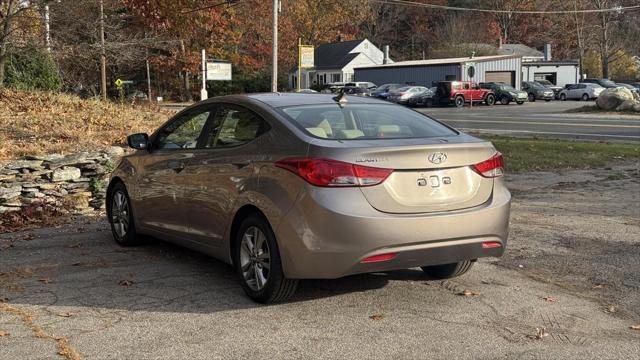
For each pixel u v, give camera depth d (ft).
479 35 260.01
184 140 20.58
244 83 197.36
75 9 63.05
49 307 16.74
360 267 15.29
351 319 15.81
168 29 99.14
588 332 15.06
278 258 16.06
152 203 21.39
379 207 15.37
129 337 14.70
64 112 46.75
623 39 250.16
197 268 20.51
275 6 105.60
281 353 13.80
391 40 299.17
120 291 18.10
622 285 18.61
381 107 19.31
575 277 19.40
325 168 15.21
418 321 15.67
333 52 241.96
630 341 14.53
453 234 15.94
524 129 81.92
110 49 67.56
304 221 15.37
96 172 31.27
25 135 37.01
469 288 18.30
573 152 51.16
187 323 15.57
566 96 181.06
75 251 22.76
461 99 150.61
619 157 48.75
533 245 23.22
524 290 18.13
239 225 17.60
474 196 16.43
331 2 248.11
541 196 33.42
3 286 18.52
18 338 14.61
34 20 59.26
